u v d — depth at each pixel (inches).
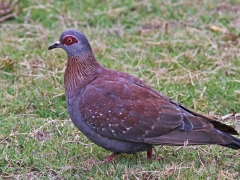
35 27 674.8
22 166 421.7
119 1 730.2
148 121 397.4
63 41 431.2
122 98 402.0
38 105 512.4
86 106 406.3
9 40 638.5
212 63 587.8
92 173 405.4
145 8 719.1
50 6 717.9
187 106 514.9
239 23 689.0
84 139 462.6
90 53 430.6
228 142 388.2
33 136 462.3
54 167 414.6
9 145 448.8
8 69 573.3
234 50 611.8
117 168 404.2
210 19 699.4
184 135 392.2
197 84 547.8
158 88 536.4
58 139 457.1
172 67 578.9
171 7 719.1
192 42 633.0
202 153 435.8
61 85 546.0
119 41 639.1
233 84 543.5
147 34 661.3
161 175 393.4
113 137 405.4
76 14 707.4
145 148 413.4
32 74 564.4
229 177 394.6
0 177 403.9
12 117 490.9
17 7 718.5
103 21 691.4
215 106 513.3
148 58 597.9
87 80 422.6
